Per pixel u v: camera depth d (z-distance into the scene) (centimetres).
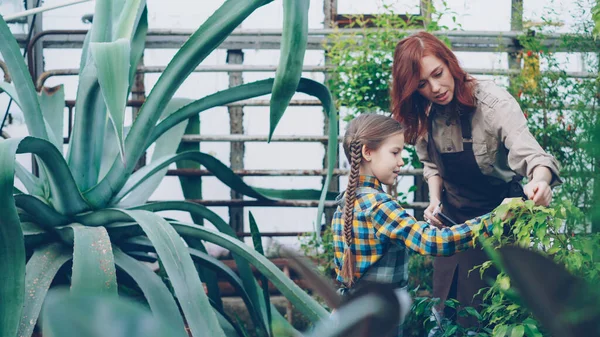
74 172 237
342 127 370
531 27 362
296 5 193
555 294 14
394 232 157
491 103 192
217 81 379
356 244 162
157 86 220
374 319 16
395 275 164
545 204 161
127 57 183
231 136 360
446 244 152
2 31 216
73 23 382
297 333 19
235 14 210
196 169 353
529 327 116
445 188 214
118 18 252
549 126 296
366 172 169
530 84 320
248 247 205
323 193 230
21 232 158
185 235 219
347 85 353
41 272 196
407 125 204
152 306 190
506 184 205
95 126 237
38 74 379
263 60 383
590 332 14
